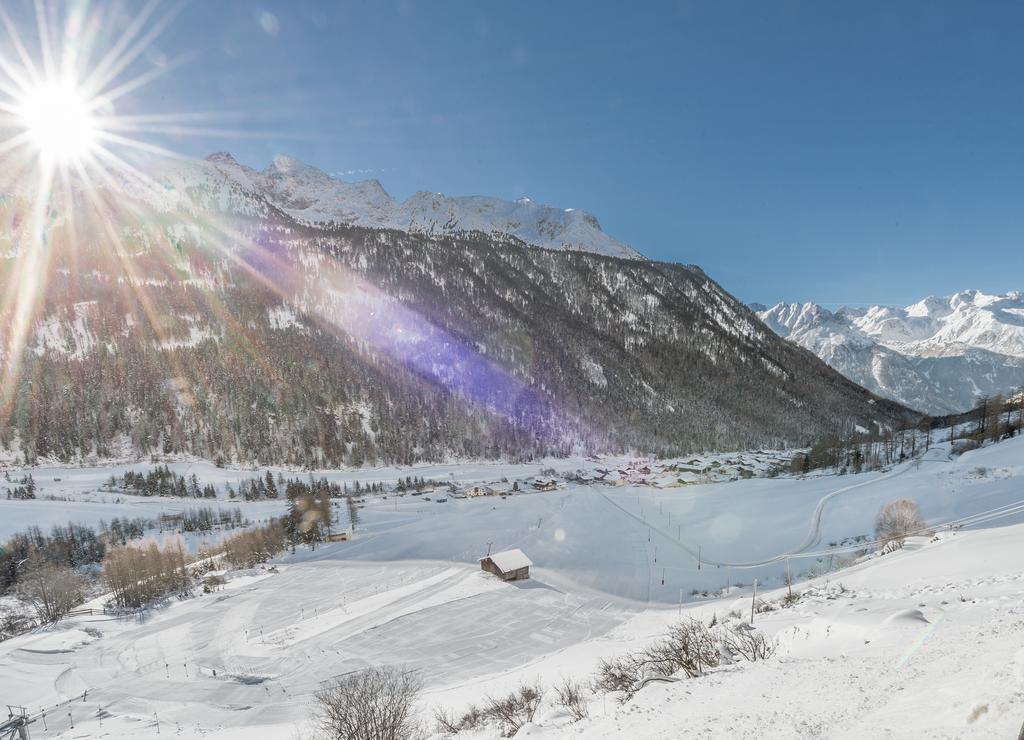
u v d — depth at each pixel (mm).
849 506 90500
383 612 74562
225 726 44688
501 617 72000
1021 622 9555
